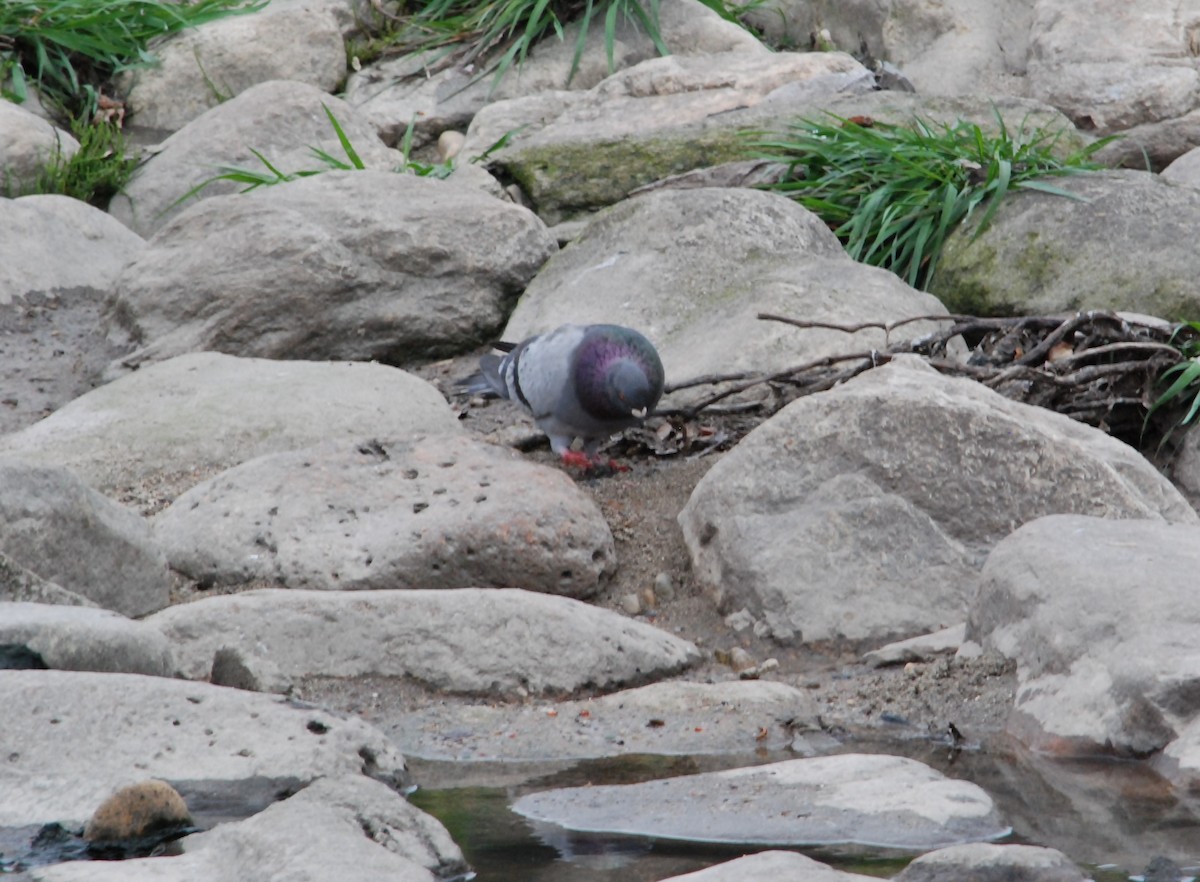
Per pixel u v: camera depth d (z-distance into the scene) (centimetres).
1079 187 1451
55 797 679
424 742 815
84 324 1555
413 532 1004
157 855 641
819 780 716
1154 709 748
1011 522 974
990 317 1411
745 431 1212
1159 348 1200
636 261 1445
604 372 1108
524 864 631
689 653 945
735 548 996
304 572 1003
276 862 596
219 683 862
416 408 1270
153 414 1257
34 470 946
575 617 912
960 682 855
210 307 1461
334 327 1469
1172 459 1224
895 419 994
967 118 1708
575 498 1047
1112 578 819
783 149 1672
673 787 720
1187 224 1383
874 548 972
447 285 1501
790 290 1327
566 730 827
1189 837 646
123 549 970
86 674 751
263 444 1218
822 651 946
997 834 655
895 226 1505
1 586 868
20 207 1636
